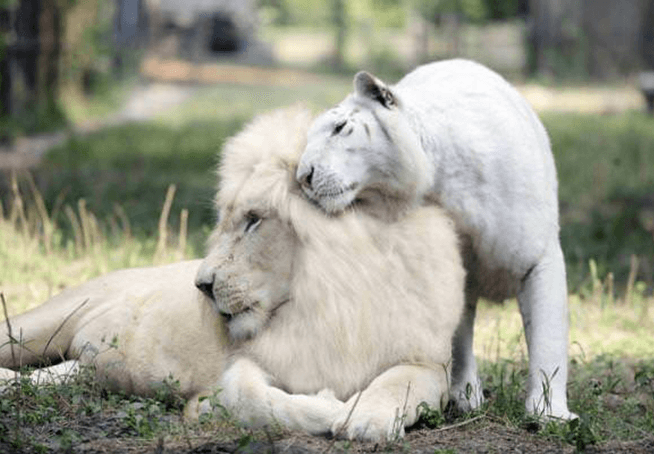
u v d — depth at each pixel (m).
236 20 92.06
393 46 93.38
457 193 9.70
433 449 8.88
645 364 12.87
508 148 9.77
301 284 9.30
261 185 9.39
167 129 40.28
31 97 39.56
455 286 9.61
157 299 10.73
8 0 33.75
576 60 65.88
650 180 28.45
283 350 9.35
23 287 15.19
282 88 64.56
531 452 9.07
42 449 8.67
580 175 28.94
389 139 9.18
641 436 10.00
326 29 126.06
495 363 12.50
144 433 9.12
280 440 8.79
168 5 88.12
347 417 8.88
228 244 9.44
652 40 65.75
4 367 11.12
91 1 46.44
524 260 9.92
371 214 9.46
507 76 68.31
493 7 79.50
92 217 18.48
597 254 19.81
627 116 45.66
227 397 9.27
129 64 62.34
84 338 10.93
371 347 9.33
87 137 36.53
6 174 26.55
